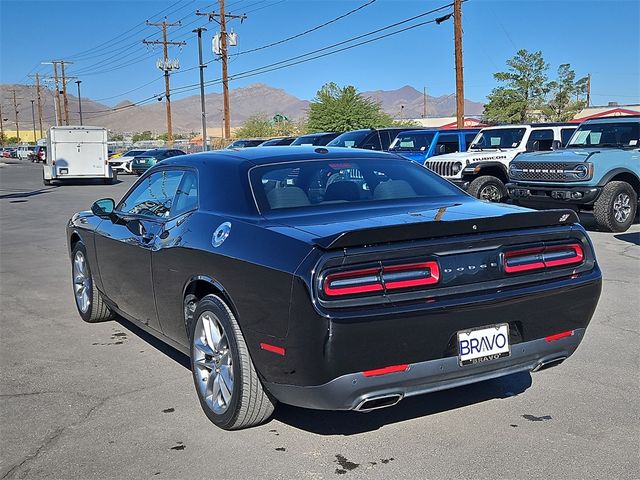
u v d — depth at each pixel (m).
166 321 4.95
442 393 4.70
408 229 3.55
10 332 6.50
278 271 3.58
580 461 3.68
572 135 14.05
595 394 4.64
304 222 4.04
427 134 17.12
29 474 3.69
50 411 4.54
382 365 3.50
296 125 67.88
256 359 3.82
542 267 3.94
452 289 3.64
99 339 6.23
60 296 8.09
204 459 3.81
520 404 4.48
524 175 12.98
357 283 3.46
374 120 47.47
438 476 3.56
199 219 4.52
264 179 4.55
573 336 4.12
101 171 32.44
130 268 5.42
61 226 15.25
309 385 3.53
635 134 12.80
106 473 3.68
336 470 3.65
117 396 4.79
